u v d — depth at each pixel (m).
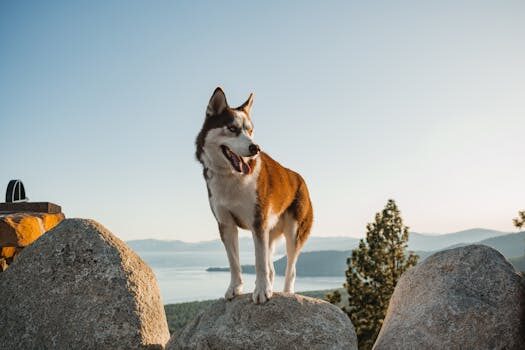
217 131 2.37
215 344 2.30
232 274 2.49
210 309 2.47
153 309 2.53
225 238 2.48
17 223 2.78
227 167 2.36
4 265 2.76
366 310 7.12
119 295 2.47
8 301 2.48
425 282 2.55
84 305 2.44
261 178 2.40
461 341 2.28
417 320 2.38
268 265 2.52
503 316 2.32
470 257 2.51
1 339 2.41
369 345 6.93
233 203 2.38
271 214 2.51
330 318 2.38
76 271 2.51
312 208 2.94
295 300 2.40
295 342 2.28
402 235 7.49
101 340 2.38
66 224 2.64
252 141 2.30
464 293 2.40
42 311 2.43
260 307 2.35
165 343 2.52
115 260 2.55
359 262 7.43
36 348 2.38
